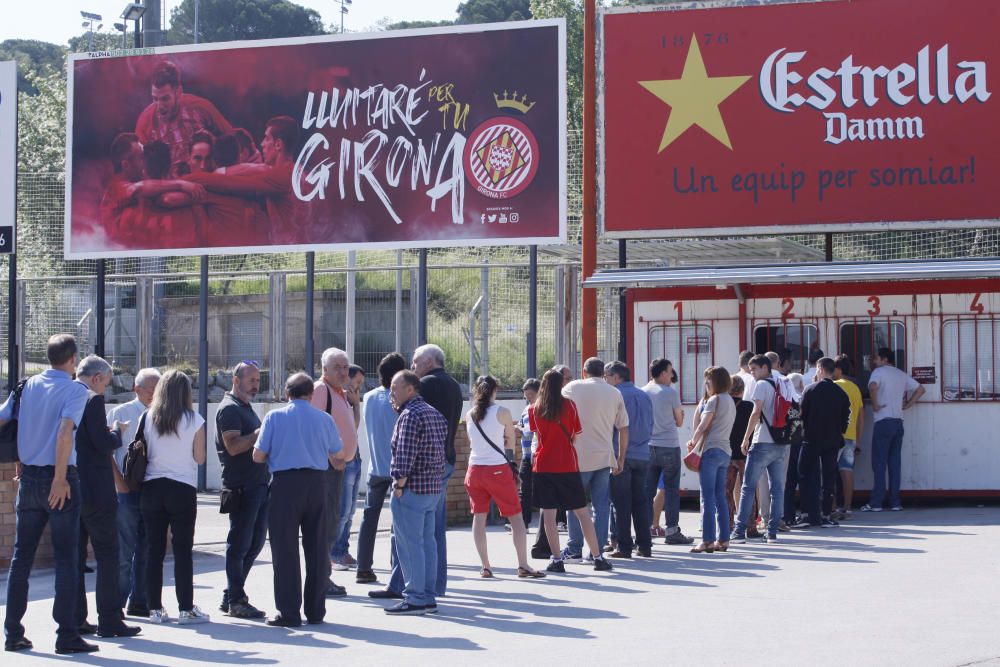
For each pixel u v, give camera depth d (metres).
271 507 8.51
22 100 44.41
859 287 16.14
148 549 8.76
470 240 17.31
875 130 16.61
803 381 14.59
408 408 8.88
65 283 21.34
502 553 12.23
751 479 12.48
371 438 10.23
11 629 7.80
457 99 17.44
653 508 13.19
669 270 15.74
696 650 7.30
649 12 17.25
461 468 14.95
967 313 15.77
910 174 16.50
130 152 18.58
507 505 10.52
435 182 17.47
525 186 17.16
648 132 17.20
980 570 10.10
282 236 18.00
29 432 7.84
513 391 19.08
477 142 17.34
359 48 17.83
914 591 9.18
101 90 18.69
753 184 16.89
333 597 9.72
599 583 10.09
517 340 19.61
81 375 8.18
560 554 10.80
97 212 18.64
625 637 7.80
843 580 9.83
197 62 18.41
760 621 8.20
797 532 13.27
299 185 17.97
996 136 16.31
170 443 8.57
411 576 8.84
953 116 16.42
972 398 15.69
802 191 16.78
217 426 8.98
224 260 27.45
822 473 13.92
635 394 11.59
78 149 18.73
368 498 10.35
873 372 15.38
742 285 16.45
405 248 17.56
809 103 16.80
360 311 19.80
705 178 17.02
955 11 16.45
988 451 15.58
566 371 12.95
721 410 11.79
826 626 7.94
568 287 18.80
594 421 11.03
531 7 42.34
